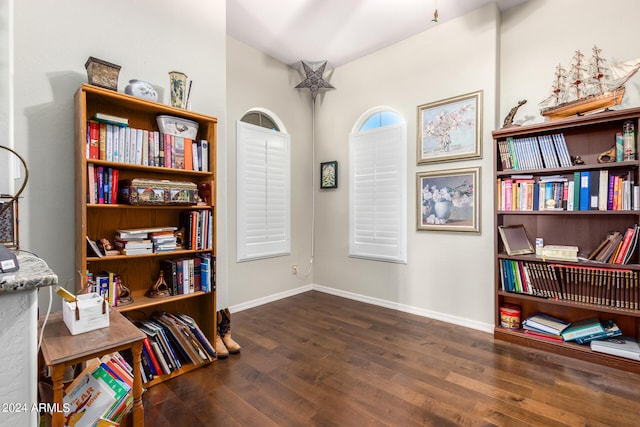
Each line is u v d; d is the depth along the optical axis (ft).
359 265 12.41
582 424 5.19
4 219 4.27
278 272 12.57
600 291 7.38
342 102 12.89
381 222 11.69
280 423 5.27
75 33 6.32
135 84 6.47
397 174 11.23
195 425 5.22
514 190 8.54
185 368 6.91
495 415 5.45
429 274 10.48
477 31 9.39
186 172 7.27
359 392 6.15
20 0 5.74
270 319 10.28
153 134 6.75
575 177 7.72
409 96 10.90
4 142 4.35
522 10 9.10
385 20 9.87
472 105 9.48
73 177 6.33
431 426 5.18
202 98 8.20
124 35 6.94
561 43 8.49
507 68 9.33
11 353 2.62
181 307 7.86
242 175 11.16
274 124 12.70
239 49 11.08
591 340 7.43
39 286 2.67
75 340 4.20
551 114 8.04
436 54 10.23
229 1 8.88
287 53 11.93
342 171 12.92
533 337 8.11
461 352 7.87
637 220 7.43
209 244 7.54
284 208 12.66
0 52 4.33
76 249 6.18
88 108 6.39
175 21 7.75
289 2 8.98
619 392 6.09
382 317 10.48
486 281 9.29
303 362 7.37
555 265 7.84
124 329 4.58
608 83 7.85
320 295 13.16
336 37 10.85
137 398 4.37
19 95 5.74
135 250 6.45
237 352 7.84
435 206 10.30
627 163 7.00
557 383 6.42
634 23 7.58
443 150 10.09
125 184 6.41
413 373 6.86
